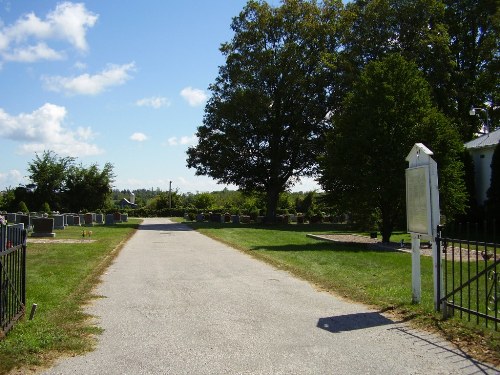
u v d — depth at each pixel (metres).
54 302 8.48
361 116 20.86
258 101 41.72
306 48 44.66
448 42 39.44
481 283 10.54
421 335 6.48
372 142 20.41
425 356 5.58
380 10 40.03
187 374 5.01
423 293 9.41
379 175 20.14
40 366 5.20
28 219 30.38
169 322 7.22
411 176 8.45
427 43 38.50
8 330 6.26
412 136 20.09
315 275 11.82
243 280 11.24
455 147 20.89
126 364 5.32
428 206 7.84
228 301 8.80
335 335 6.49
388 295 9.15
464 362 5.35
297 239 24.88
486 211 28.16
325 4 45.69
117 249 18.89
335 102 42.84
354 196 21.08
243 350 5.82
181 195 81.81
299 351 5.79
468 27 43.12
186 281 11.11
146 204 90.75
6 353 5.44
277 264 14.04
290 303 8.62
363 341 6.20
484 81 41.69
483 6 40.50
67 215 39.00
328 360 5.45
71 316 7.46
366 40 40.94
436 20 41.66
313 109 43.31
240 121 43.47
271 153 45.84
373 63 21.70
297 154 46.31
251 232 30.33
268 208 47.62
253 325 7.03
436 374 4.99
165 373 5.04
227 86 45.56
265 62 43.62
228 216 51.34
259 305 8.45
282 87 43.91
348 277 11.53
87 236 25.03
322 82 43.34
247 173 46.81
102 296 9.27
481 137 33.75
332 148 21.84
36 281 10.55
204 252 17.86
